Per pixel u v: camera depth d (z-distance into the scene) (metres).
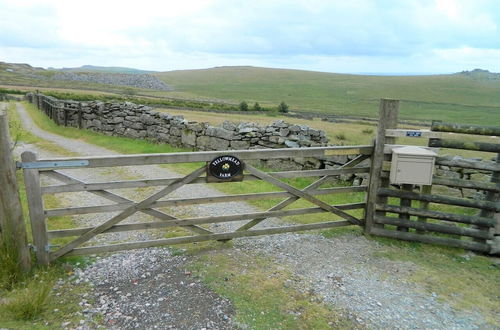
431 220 6.39
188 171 9.70
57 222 5.90
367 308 3.88
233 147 10.62
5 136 3.87
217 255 4.89
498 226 5.29
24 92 59.19
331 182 8.87
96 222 6.01
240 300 3.86
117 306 3.72
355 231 5.96
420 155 5.11
